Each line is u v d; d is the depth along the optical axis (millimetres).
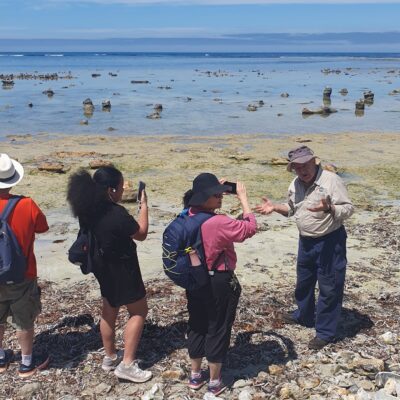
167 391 4766
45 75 71312
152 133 23797
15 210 4527
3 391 4793
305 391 4684
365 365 4949
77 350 5477
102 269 4602
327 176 5168
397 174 15039
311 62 153250
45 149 19047
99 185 4512
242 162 16406
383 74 83375
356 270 7910
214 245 4293
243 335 5719
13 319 4789
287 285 7363
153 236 9805
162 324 5934
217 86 55906
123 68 105938
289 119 29297
